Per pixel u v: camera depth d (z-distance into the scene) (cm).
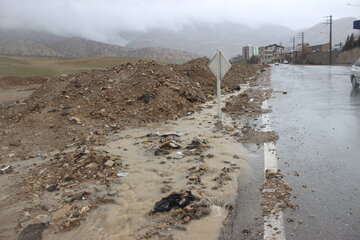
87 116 1002
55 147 779
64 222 414
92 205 454
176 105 1177
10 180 579
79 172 570
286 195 460
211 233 374
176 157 645
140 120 1005
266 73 3953
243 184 509
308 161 602
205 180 523
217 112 1123
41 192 513
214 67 1013
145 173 562
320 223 384
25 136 865
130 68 1482
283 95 1569
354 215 398
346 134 783
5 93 2580
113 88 1210
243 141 757
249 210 424
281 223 388
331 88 1809
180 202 434
